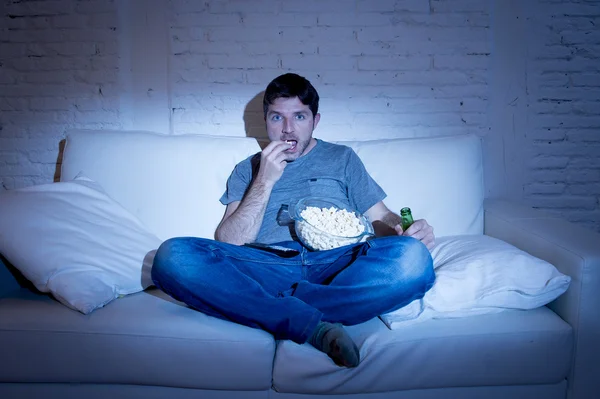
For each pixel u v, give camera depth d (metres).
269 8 2.33
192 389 1.46
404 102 2.38
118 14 2.32
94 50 2.35
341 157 1.98
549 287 1.49
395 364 1.41
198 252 1.49
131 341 1.41
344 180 1.97
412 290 1.45
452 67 2.36
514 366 1.44
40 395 1.47
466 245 1.75
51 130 2.41
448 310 1.47
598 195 2.45
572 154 2.42
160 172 1.97
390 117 2.39
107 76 2.36
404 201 2.01
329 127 2.40
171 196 1.96
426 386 1.44
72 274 1.53
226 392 1.45
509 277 1.50
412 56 2.36
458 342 1.42
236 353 1.41
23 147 2.43
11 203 1.67
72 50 2.35
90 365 1.43
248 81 2.37
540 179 2.44
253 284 1.46
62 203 1.75
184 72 2.37
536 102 2.39
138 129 2.40
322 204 1.85
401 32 2.34
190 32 2.34
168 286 1.49
